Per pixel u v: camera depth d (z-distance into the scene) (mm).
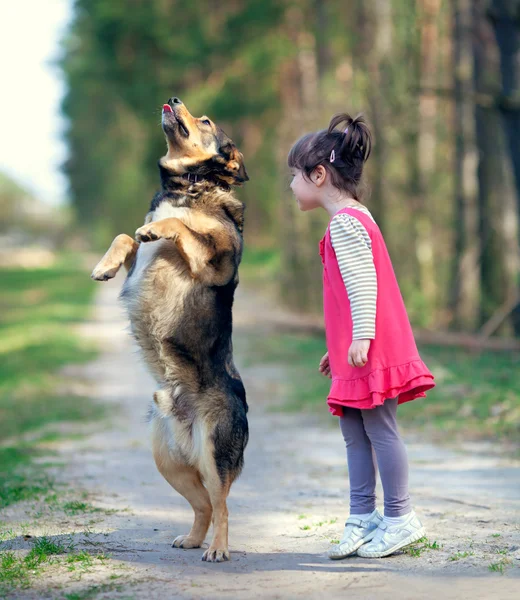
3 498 5426
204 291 4348
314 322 17453
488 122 14117
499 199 14406
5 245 121188
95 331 20406
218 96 26422
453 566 3795
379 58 16516
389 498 4039
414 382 3852
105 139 56062
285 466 6531
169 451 4281
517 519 4645
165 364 4270
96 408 9953
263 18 24625
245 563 3979
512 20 10906
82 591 3496
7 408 10266
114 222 62250
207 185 4719
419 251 17312
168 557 4102
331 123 4195
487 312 14258
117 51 29281
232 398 4258
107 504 5324
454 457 6578
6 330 21531
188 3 26375
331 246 4020
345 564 3908
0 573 3750
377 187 16562
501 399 8453
